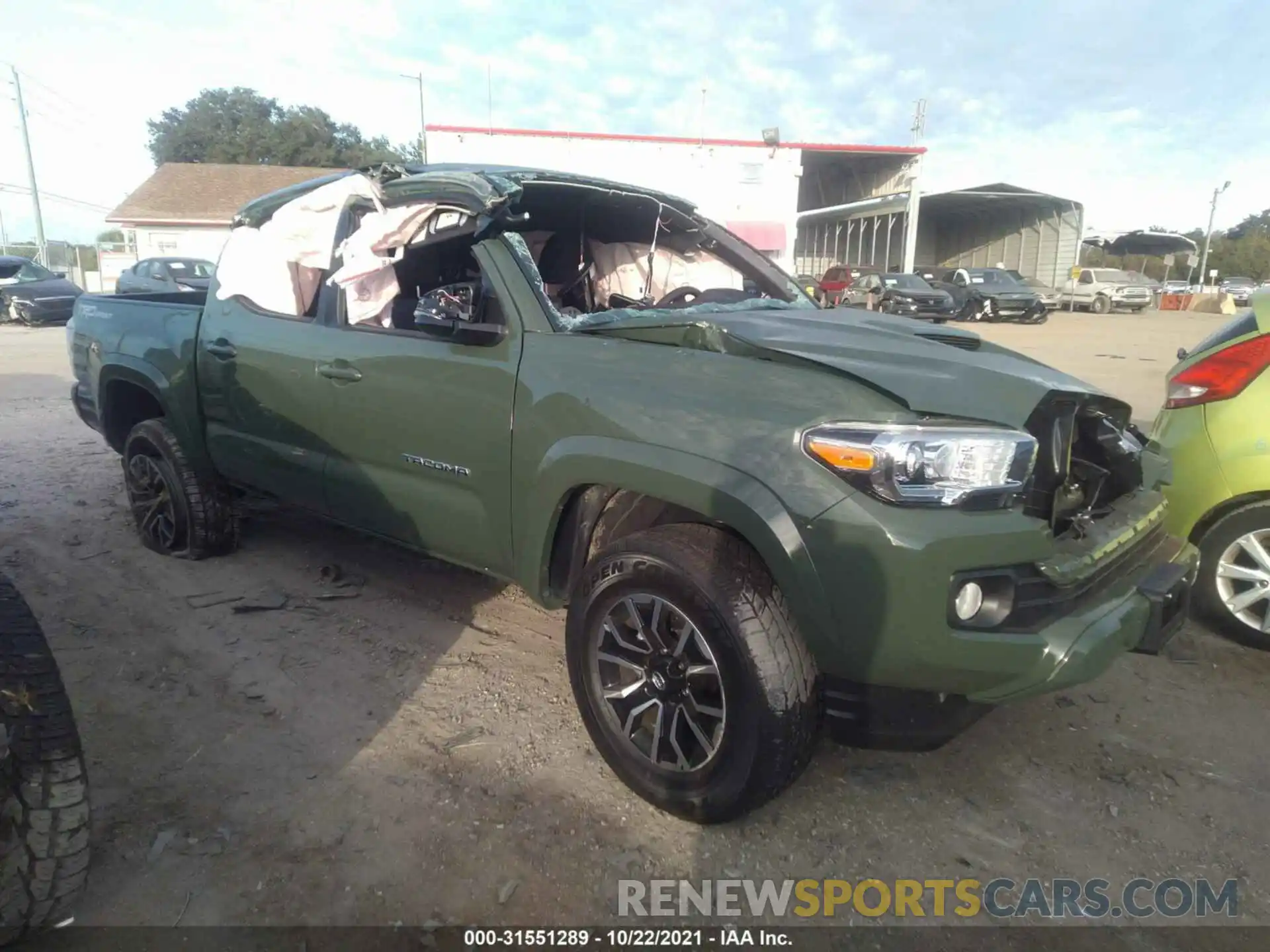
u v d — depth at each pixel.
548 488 2.86
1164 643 2.69
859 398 2.38
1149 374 13.18
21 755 2.00
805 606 2.32
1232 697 3.47
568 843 2.58
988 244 41.56
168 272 20.19
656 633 2.62
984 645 2.24
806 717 2.42
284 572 4.55
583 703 2.85
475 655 3.69
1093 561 2.50
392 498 3.51
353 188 3.62
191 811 2.66
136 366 4.62
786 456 2.35
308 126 57.59
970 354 2.89
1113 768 3.00
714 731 2.57
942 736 2.42
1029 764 3.01
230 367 4.14
